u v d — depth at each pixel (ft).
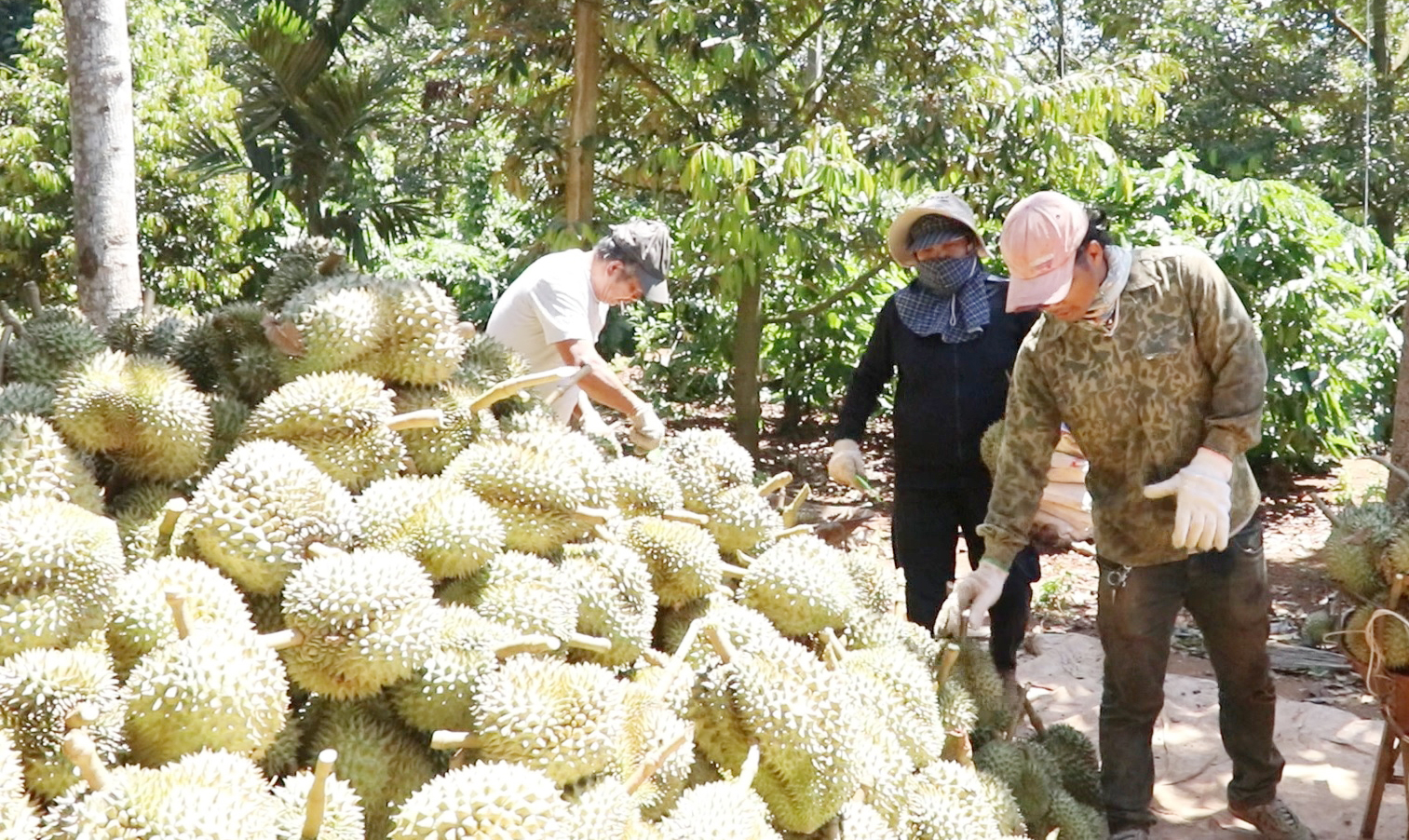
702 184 24.20
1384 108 49.90
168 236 35.35
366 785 5.98
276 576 6.25
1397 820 11.71
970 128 25.46
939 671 9.18
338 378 7.28
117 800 4.85
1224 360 9.46
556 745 5.88
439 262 45.78
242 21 33.81
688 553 7.95
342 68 29.68
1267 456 30.07
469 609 6.64
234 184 35.01
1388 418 31.76
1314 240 28.50
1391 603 9.91
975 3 25.76
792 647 7.34
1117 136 50.16
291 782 5.60
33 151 34.40
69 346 7.51
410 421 7.30
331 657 5.92
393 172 42.98
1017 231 9.00
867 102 27.12
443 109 29.35
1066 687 15.23
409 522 6.82
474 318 42.14
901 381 13.17
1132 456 9.93
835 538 14.32
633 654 7.30
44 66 35.60
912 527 13.24
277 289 8.55
